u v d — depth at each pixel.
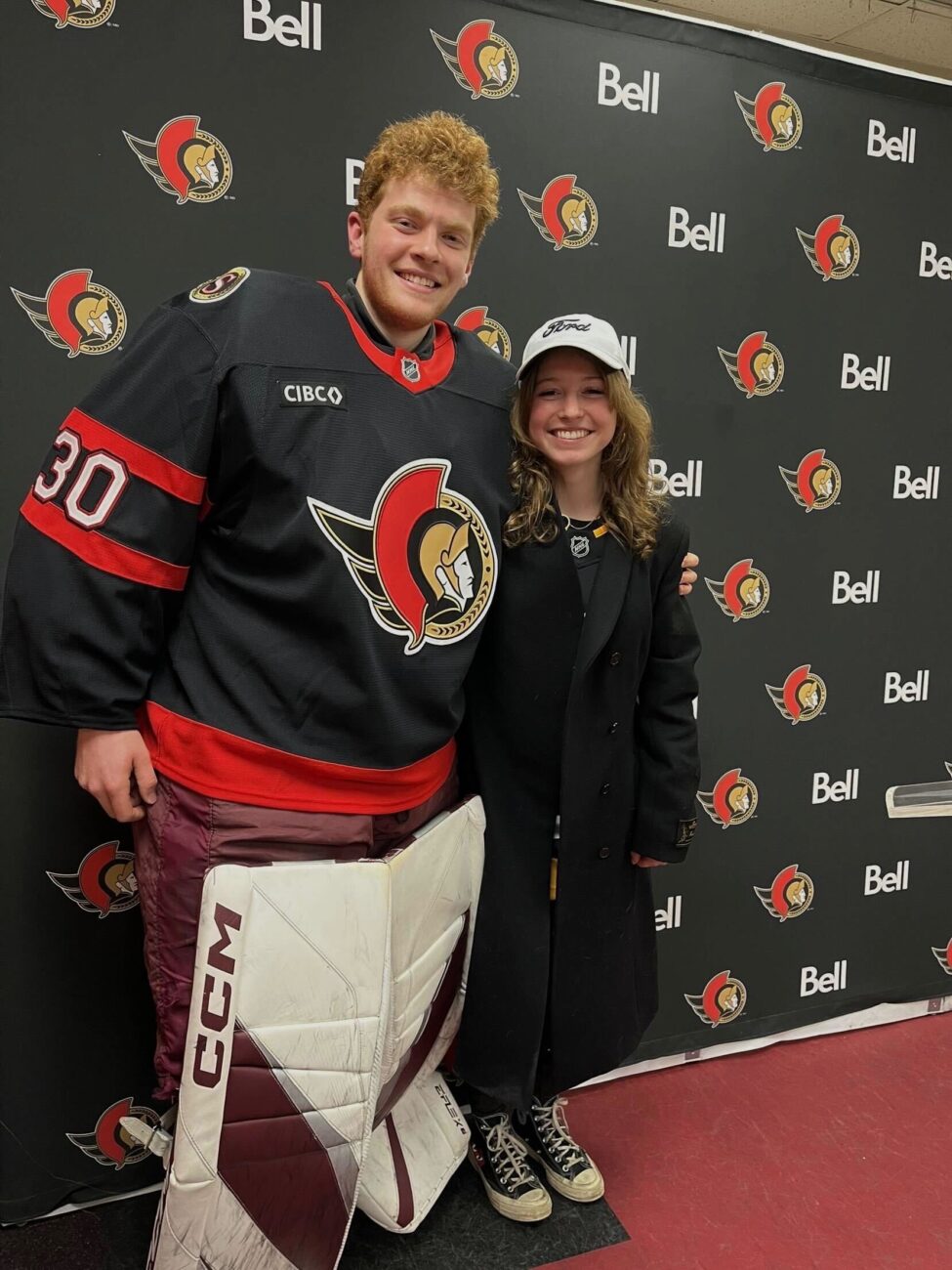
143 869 1.19
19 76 1.28
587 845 1.40
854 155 1.83
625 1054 1.51
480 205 1.15
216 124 1.38
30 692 1.08
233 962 1.07
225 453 1.08
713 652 1.88
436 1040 1.45
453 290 1.17
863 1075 1.95
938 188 1.91
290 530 1.08
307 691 1.12
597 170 1.62
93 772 1.12
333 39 1.43
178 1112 1.10
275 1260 1.19
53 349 1.36
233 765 1.12
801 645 1.95
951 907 2.20
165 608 1.17
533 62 1.55
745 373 1.80
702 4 2.31
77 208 1.34
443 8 1.48
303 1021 1.12
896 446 1.97
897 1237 1.50
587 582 1.33
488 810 1.41
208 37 1.36
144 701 1.16
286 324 1.08
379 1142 1.42
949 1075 1.95
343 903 1.13
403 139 1.09
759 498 1.86
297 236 1.46
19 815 1.45
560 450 1.24
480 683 1.38
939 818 2.16
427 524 1.15
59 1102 1.53
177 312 1.07
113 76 1.33
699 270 1.73
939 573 2.06
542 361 1.21
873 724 2.05
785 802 1.99
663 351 1.73
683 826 1.44
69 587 1.05
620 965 1.47
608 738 1.38
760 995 2.04
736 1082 1.92
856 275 1.87
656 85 1.64
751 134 1.73
